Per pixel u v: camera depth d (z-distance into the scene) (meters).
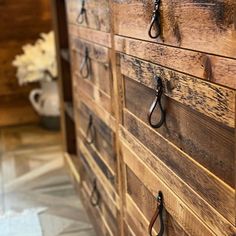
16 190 2.24
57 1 2.30
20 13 3.28
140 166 1.09
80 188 2.05
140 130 1.06
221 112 0.67
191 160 0.79
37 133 3.27
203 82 0.71
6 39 3.31
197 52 0.72
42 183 2.33
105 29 1.28
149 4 0.91
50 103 3.22
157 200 0.98
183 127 0.82
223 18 0.63
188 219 0.82
